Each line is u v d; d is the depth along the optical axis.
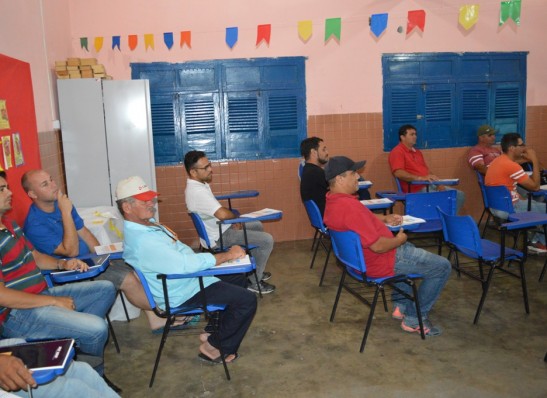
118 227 4.09
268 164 5.77
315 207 4.31
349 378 2.76
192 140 5.67
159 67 5.50
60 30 4.91
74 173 4.71
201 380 2.82
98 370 2.60
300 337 3.30
